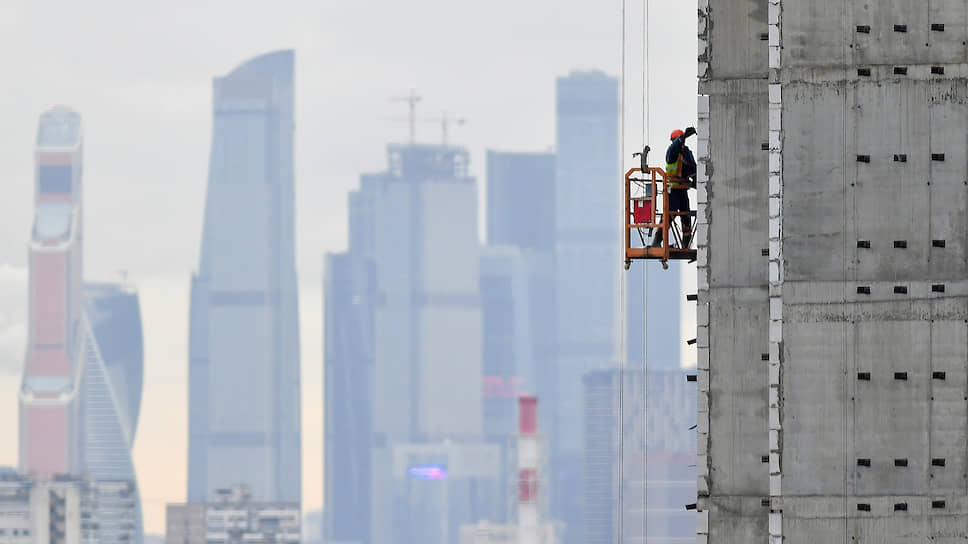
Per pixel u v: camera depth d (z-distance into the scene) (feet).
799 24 360.07
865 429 356.79
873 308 357.41
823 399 358.02
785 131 360.07
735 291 403.54
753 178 405.80
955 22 357.61
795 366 359.25
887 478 355.97
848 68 359.25
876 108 358.23
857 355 357.61
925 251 357.20
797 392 358.84
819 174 359.05
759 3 408.05
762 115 406.62
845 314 358.02
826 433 357.82
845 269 358.43
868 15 358.84
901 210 357.61
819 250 358.84
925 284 356.38
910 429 356.18
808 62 359.66
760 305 402.52
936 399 355.56
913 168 357.82
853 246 358.23
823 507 357.00
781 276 360.07
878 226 357.82
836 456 357.41
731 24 409.49
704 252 405.80
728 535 402.11
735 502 402.11
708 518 402.52
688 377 407.03
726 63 409.08
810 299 359.05
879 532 355.56
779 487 358.43
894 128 357.82
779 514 358.02
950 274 356.18
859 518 356.18
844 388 357.61
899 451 355.97
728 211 406.21
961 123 357.00
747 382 402.11
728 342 403.34
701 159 408.05
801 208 359.46
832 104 359.46
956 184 356.59
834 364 358.02
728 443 402.11
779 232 359.66
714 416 403.34
